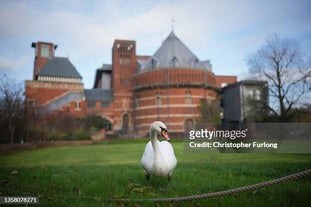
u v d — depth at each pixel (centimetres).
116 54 7469
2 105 3269
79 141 4134
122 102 7188
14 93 3547
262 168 952
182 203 495
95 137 5100
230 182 689
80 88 6669
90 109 6775
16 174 883
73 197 545
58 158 1823
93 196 563
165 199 501
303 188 600
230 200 504
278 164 1059
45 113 5041
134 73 7425
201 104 5772
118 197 546
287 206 476
